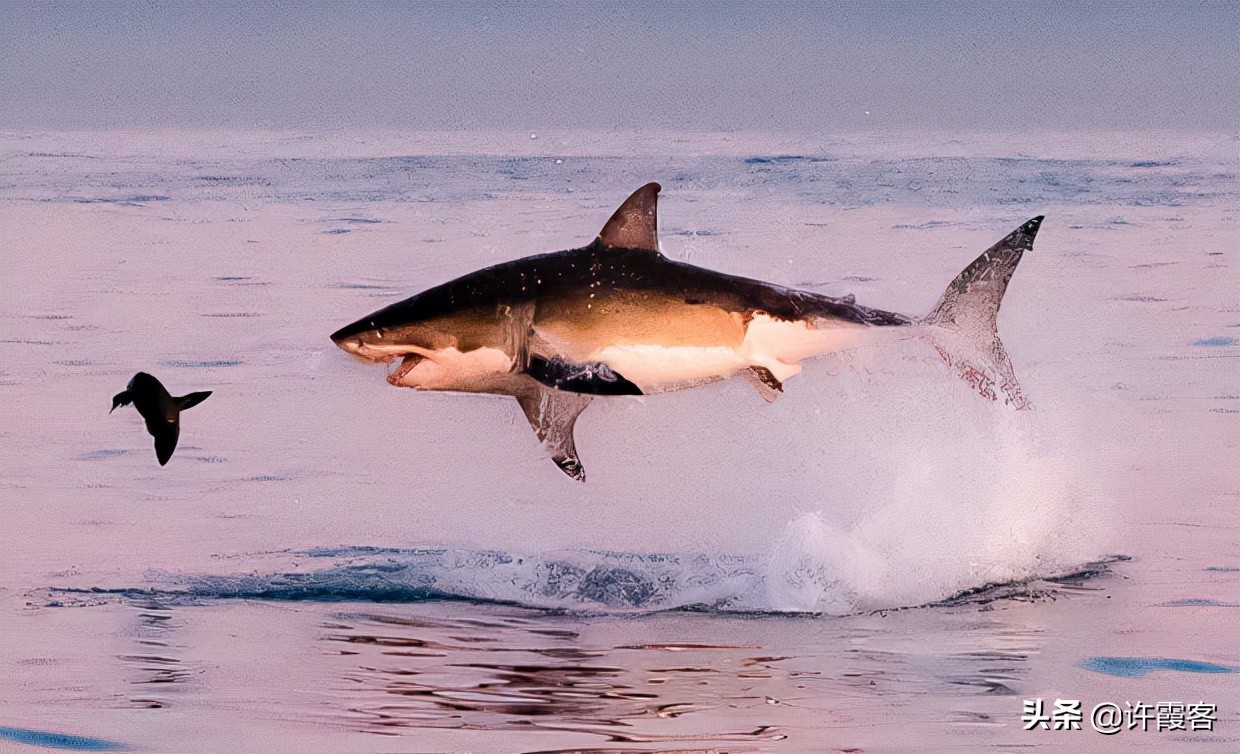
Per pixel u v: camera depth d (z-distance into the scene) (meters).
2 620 11.01
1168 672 9.91
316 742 8.55
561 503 15.19
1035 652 10.32
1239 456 16.38
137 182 59.78
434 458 17.23
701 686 9.55
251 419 18.88
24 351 23.02
